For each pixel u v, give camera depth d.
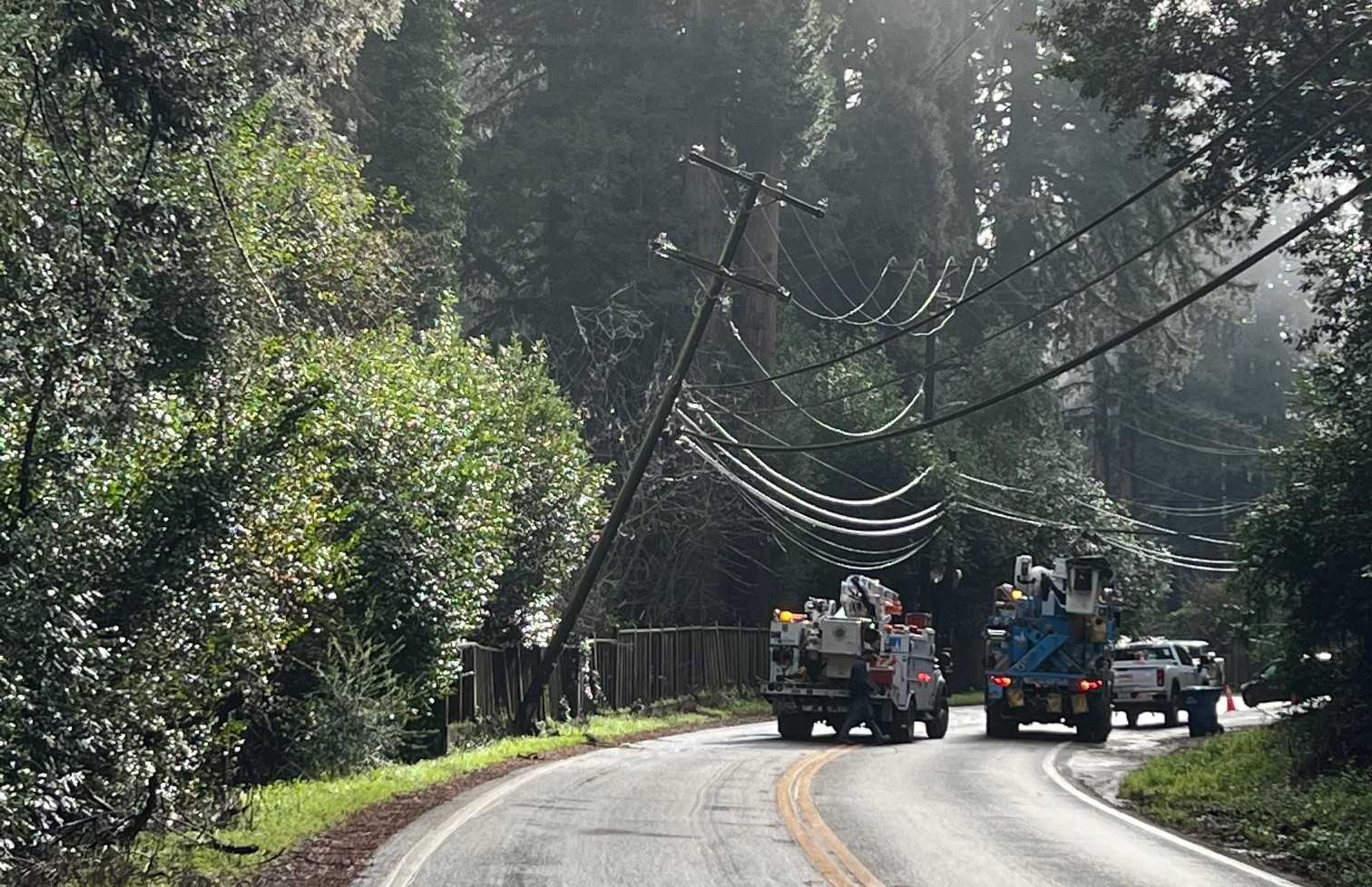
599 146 54.78
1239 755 27.00
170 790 13.50
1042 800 20.20
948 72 69.25
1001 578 62.41
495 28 60.56
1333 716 25.30
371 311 28.59
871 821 16.56
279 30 19.05
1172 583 90.31
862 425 56.38
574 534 33.00
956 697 58.56
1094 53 27.17
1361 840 16.03
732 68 55.38
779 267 64.06
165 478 14.48
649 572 48.41
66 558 12.33
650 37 56.75
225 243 16.27
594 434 49.62
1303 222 17.16
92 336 12.18
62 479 12.06
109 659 12.39
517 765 23.48
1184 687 41.50
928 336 48.34
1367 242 24.17
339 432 22.22
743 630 49.91
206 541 14.55
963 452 58.38
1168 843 16.02
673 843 14.16
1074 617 34.88
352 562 19.86
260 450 15.34
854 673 31.47
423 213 47.62
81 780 12.04
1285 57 25.12
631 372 55.47
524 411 33.91
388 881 11.85
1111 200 71.75
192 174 15.62
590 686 36.06
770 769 23.06
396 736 22.56
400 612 23.16
